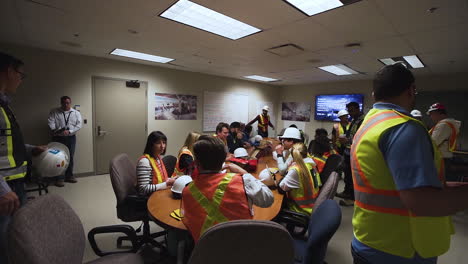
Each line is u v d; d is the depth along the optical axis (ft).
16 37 10.42
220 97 20.95
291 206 5.89
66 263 3.11
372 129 2.61
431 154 2.28
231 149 11.91
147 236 6.38
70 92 13.37
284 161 7.89
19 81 4.17
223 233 2.38
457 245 7.51
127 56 13.88
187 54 12.91
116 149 15.31
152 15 7.80
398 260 2.50
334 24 8.10
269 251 2.52
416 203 2.10
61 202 3.37
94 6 7.20
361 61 13.30
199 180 3.62
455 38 8.95
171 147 18.10
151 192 5.74
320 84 23.07
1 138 3.82
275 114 26.81
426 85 17.01
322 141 8.46
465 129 15.19
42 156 8.06
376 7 6.71
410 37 9.08
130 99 15.65
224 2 6.74
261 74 19.06
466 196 2.10
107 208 9.50
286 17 7.64
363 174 2.67
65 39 10.59
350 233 8.16
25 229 2.54
